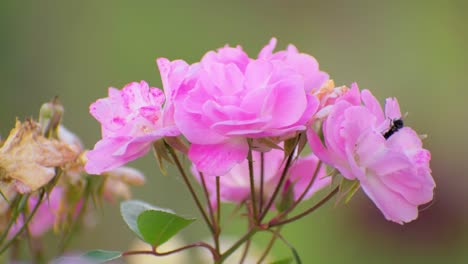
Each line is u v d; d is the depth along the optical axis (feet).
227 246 3.55
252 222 3.00
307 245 5.45
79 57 7.01
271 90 2.76
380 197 2.81
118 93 2.84
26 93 6.66
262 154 2.92
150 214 2.88
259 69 2.78
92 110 2.84
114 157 2.81
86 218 3.18
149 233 2.90
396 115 2.87
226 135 2.76
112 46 7.12
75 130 6.54
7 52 6.68
